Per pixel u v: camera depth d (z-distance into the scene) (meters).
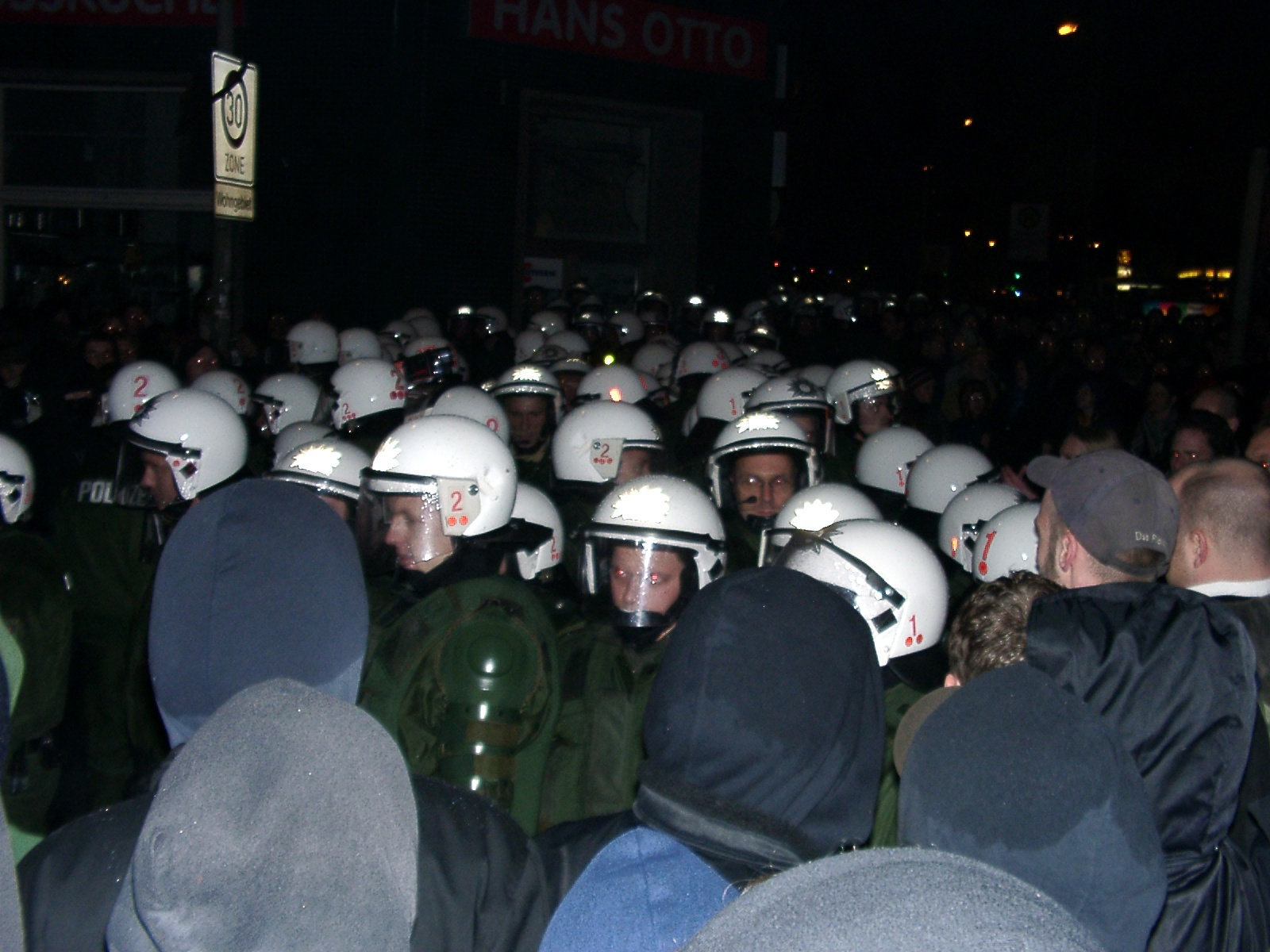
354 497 4.16
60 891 1.68
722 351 9.34
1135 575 2.74
